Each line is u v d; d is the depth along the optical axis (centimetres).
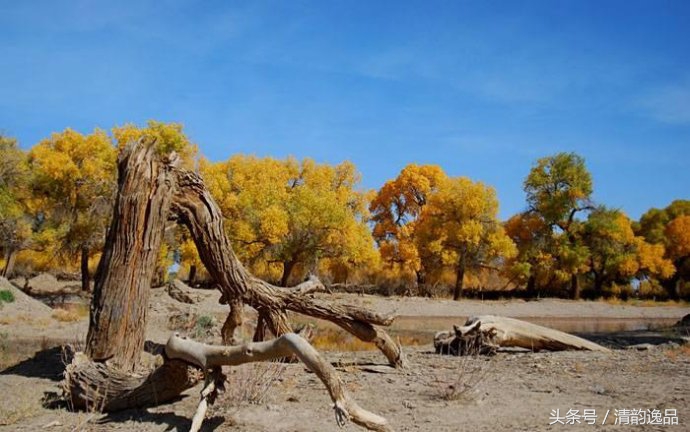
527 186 5372
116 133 4241
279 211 4588
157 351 1140
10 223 3728
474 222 4888
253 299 1010
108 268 788
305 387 830
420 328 2708
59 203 3994
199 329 1589
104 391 700
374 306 4212
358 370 1009
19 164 3659
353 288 5231
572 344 1327
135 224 793
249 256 4703
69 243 3953
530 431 623
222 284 1001
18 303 2262
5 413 682
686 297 6081
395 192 6088
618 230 5244
